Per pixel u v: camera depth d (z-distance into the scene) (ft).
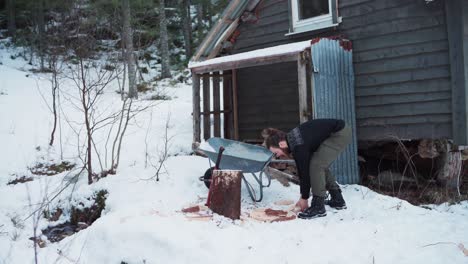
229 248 11.30
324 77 21.56
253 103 30.35
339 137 14.74
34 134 29.12
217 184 14.60
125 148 27.22
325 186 15.01
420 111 21.62
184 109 39.06
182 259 11.00
